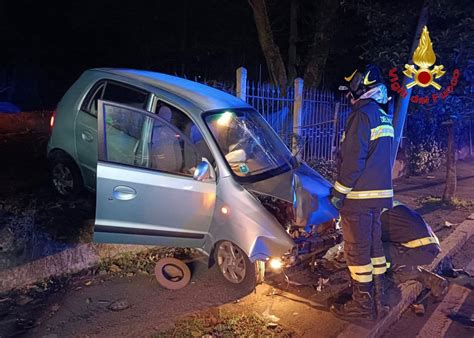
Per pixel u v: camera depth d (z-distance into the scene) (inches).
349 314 157.3
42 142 354.9
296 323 155.7
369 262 155.0
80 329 146.9
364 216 152.1
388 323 164.2
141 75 203.9
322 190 188.7
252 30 561.6
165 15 619.8
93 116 204.1
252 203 164.4
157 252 202.5
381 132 147.9
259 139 197.2
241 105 202.8
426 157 458.3
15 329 145.4
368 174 149.3
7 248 169.3
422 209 313.3
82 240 188.2
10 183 243.8
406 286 182.7
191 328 148.7
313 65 424.2
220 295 169.9
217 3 567.8
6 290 165.8
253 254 158.9
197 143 178.5
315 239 173.9
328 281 184.9
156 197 170.2
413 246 169.0
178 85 197.2
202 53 593.6
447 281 185.8
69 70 718.5
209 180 168.7
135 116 179.2
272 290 175.5
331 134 348.2
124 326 149.3
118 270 186.7
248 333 148.0
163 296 168.9
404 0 316.8
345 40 451.2
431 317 174.1
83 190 215.2
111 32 661.9
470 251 247.1
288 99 299.6
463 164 543.2
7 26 658.2
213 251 176.9
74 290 170.9
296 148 293.0
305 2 483.5
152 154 177.0
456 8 289.6
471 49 296.8
